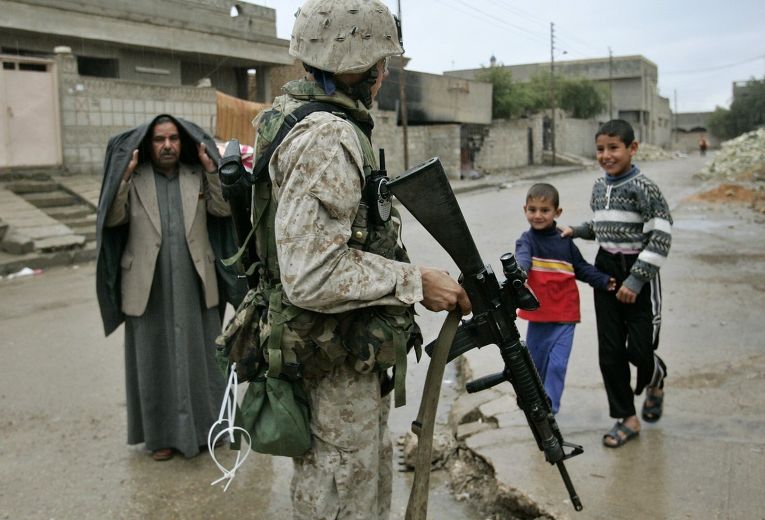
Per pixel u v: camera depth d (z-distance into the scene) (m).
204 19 19.25
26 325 6.37
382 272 1.73
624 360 3.32
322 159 1.66
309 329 1.78
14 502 3.17
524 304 1.98
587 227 3.49
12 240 9.47
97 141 13.84
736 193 16.52
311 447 1.91
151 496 3.22
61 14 14.58
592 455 3.19
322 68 1.80
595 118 47.00
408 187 1.78
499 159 31.84
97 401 4.43
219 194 3.44
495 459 3.16
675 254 8.86
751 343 4.89
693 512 2.68
